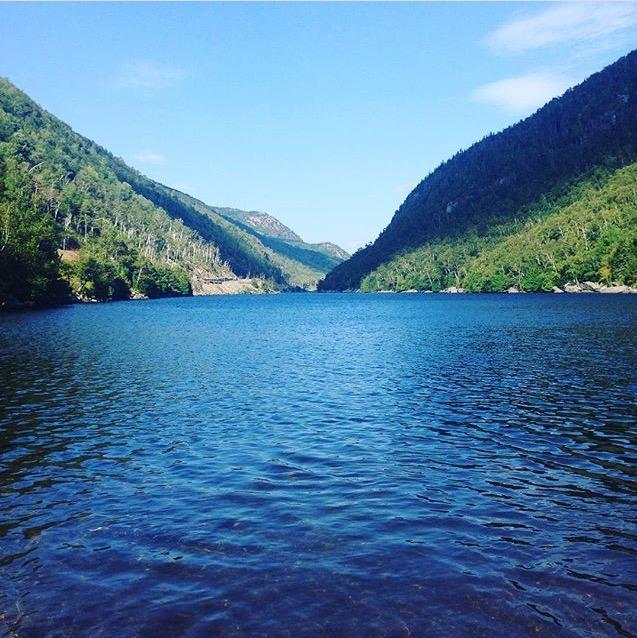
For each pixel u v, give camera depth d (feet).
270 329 254.47
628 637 30.71
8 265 401.29
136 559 39.99
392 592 35.22
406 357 150.61
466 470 59.31
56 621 32.53
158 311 413.80
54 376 120.57
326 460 63.21
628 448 66.54
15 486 55.42
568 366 126.52
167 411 88.58
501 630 31.35
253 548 41.45
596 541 42.42
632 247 562.66
